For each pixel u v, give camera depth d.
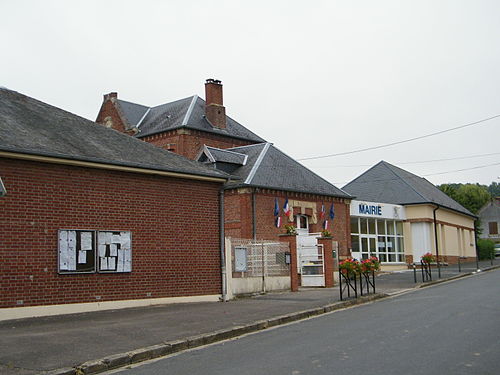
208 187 16.97
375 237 35.56
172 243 15.78
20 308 12.48
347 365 7.39
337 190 30.92
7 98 16.27
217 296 16.75
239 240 18.05
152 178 15.48
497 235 75.06
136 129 34.75
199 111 34.78
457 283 22.39
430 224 39.09
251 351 8.87
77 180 13.81
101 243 14.11
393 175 41.25
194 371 7.59
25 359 8.27
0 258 12.28
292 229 20.67
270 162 28.42
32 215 12.90
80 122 17.12
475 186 77.06
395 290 19.66
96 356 8.45
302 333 10.53
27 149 12.61
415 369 7.04
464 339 9.05
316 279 22.17
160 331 10.59
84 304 13.59
